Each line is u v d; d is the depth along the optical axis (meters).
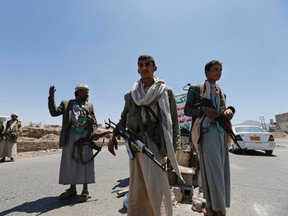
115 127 2.50
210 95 2.60
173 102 2.43
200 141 2.52
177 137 2.37
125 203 3.37
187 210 3.22
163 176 2.16
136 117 2.30
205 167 2.45
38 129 27.53
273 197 3.93
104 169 6.87
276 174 6.04
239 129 11.96
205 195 2.45
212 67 2.65
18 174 5.98
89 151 3.95
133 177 2.32
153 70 2.40
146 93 2.23
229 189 2.48
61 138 3.95
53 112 3.83
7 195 4.04
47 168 7.00
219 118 2.45
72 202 3.65
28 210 3.27
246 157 9.83
